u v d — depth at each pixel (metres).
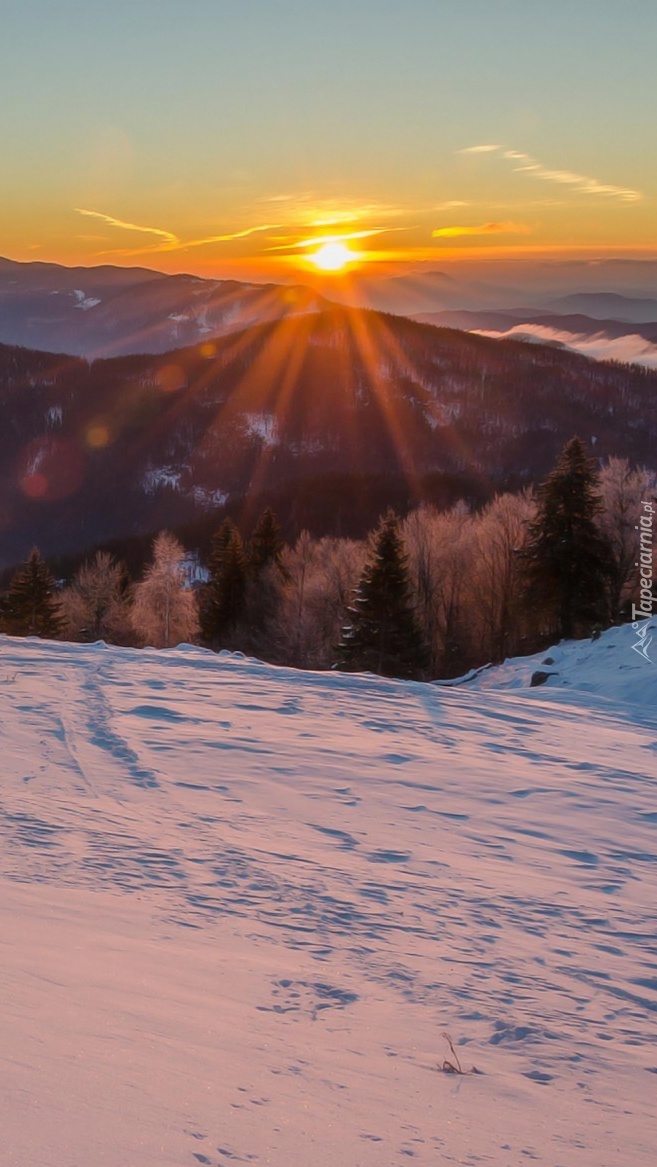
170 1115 2.87
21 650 20.72
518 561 42.12
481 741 14.49
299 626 53.56
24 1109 2.62
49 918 5.16
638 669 24.45
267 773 11.17
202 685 17.41
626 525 45.47
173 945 5.12
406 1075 3.82
